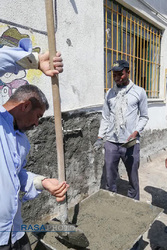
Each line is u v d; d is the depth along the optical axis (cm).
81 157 276
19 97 111
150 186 342
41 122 219
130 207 192
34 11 199
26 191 131
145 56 447
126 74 228
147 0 397
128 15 370
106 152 250
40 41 208
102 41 296
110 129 245
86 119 278
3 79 180
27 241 137
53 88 126
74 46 249
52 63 103
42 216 233
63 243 150
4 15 175
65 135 247
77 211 187
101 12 287
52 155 235
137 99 232
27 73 199
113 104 239
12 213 114
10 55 91
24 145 122
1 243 114
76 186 272
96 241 151
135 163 238
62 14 228
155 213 182
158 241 221
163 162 446
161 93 504
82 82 268
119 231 162
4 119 108
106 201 203
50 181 129
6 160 107
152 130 460
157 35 476
